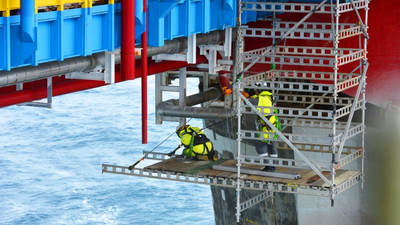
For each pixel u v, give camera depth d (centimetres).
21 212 5544
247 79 1652
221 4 1639
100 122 8094
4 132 7869
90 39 1209
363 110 1692
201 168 1706
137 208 5531
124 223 5322
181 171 1680
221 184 1633
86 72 1391
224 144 2358
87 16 1192
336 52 1504
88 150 7138
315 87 1936
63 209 5597
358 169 1966
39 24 1120
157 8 1393
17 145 7375
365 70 1623
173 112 2028
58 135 7675
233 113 1953
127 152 7056
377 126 1902
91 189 5959
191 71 2128
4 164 6706
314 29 1565
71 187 6038
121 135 7556
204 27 1561
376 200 1973
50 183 6159
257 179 1612
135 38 1339
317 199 2058
